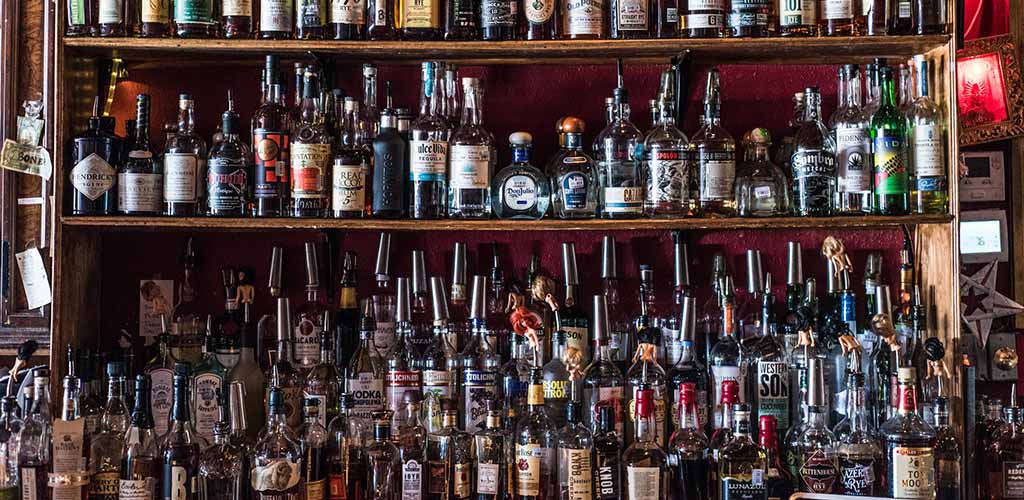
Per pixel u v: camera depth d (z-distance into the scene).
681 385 2.59
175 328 2.83
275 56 2.71
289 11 2.68
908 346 2.79
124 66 2.90
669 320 2.83
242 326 2.77
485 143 2.67
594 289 2.96
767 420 2.49
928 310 2.80
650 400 2.51
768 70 2.97
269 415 2.52
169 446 2.50
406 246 2.97
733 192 2.69
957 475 2.60
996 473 2.65
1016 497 2.63
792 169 2.75
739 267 2.96
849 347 2.61
